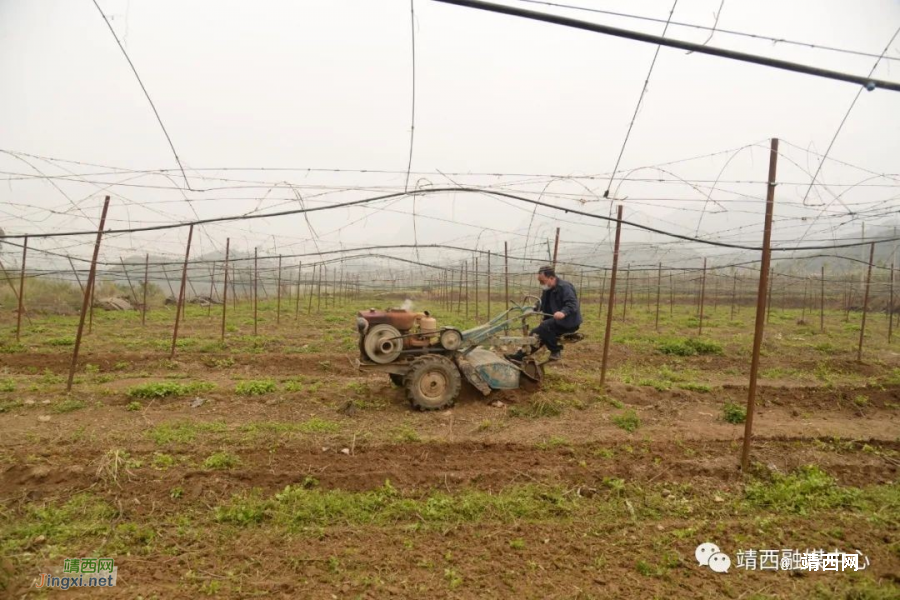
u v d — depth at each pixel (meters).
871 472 5.95
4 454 5.66
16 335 13.52
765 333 17.61
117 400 7.83
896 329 19.34
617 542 4.42
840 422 7.91
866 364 12.25
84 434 6.35
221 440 6.22
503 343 8.30
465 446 6.26
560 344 8.62
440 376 7.74
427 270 24.80
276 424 6.83
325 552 4.18
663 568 4.06
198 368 10.79
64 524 4.45
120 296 24.20
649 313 23.75
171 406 7.70
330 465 5.64
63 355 11.10
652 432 6.96
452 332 7.99
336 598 3.64
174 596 3.63
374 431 6.71
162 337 14.39
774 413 8.30
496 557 4.18
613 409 7.99
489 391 7.96
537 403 7.76
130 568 3.92
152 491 4.98
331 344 13.72
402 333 7.97
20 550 4.05
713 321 20.69
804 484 5.38
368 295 33.59
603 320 20.42
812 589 3.85
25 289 19.95
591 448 6.30
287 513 4.70
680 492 5.35
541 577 3.94
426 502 5.00
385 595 3.69
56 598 3.55
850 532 4.62
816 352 14.01
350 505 4.87
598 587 3.84
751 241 6.90
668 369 11.52
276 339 14.12
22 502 4.75
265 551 4.16
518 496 5.13
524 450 6.24
